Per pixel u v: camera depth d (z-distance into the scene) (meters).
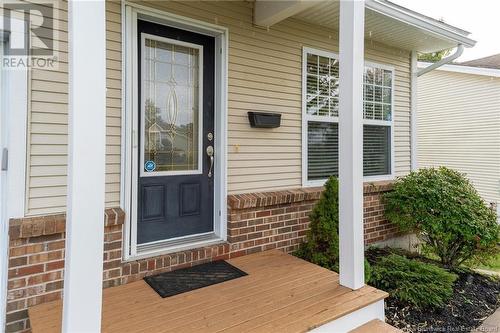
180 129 2.86
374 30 4.01
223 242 2.95
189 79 2.90
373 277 3.13
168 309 1.96
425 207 3.92
